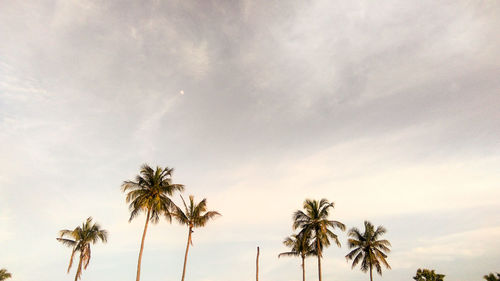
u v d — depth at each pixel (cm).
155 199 3516
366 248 4744
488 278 3653
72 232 4391
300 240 4306
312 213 4212
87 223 4609
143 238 3456
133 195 3488
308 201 4328
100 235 4609
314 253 4641
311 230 4141
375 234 4834
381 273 4681
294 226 4209
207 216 3981
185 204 4031
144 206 3438
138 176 3644
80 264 4344
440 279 5772
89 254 4475
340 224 3978
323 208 4253
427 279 5822
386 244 4750
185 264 3744
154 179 3625
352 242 4784
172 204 3672
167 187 3619
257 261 4950
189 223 3947
